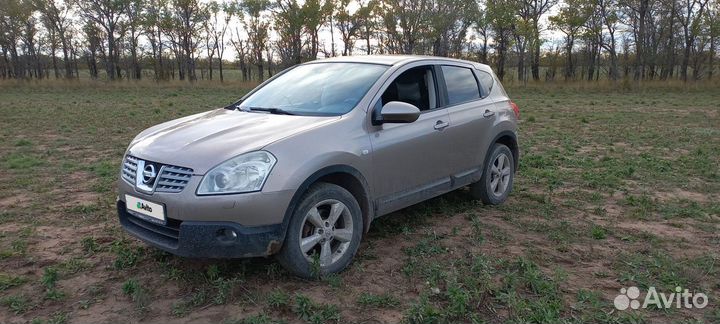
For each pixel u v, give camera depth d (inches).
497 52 2076.8
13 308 144.8
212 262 171.5
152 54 2215.8
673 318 142.3
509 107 254.8
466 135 219.6
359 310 144.1
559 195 268.8
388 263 176.2
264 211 144.2
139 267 171.3
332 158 159.3
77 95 1165.1
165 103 905.5
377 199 180.9
